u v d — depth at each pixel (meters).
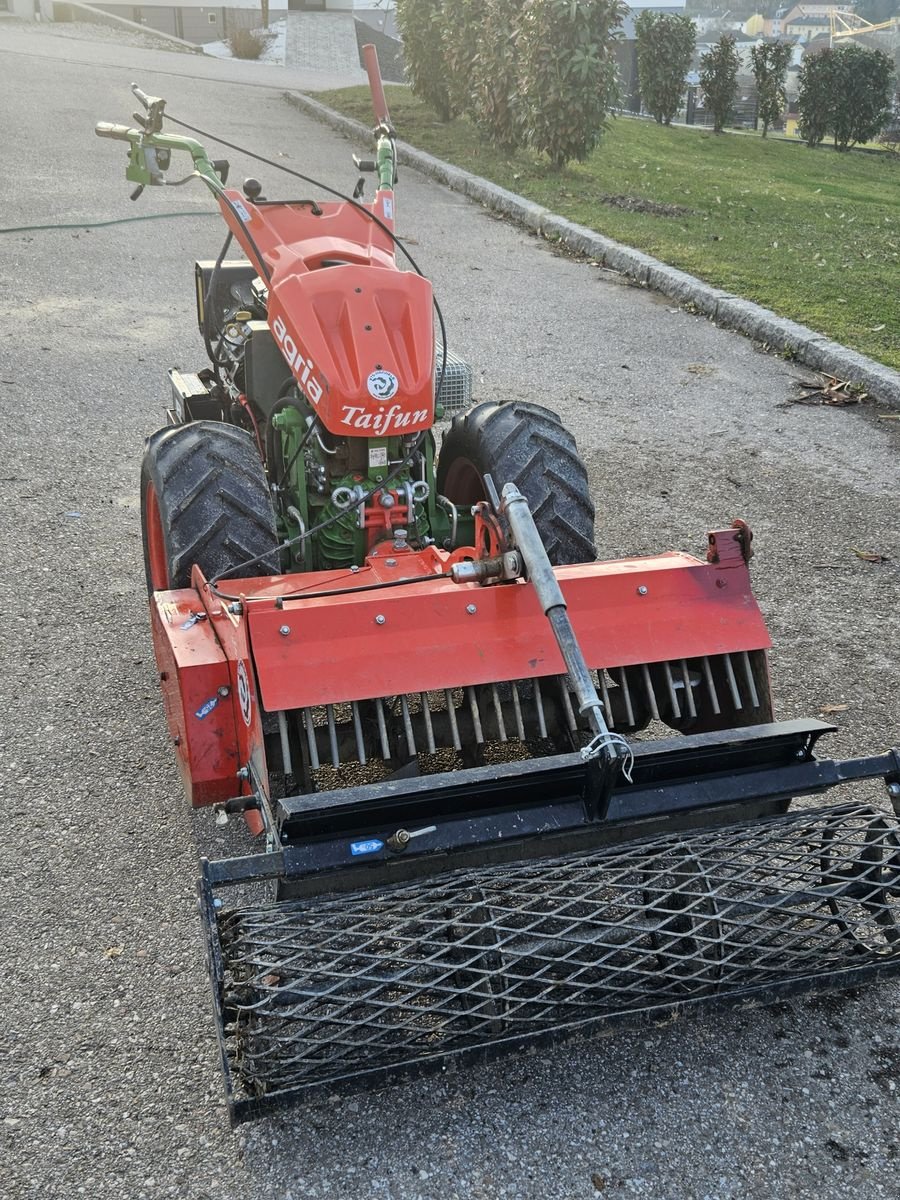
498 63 14.87
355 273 3.86
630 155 17.20
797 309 9.39
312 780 3.26
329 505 3.89
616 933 2.83
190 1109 2.73
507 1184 2.58
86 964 3.14
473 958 2.68
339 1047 2.62
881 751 4.17
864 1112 2.78
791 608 5.21
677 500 6.28
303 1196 2.54
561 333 9.08
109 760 4.00
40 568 5.26
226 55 27.27
